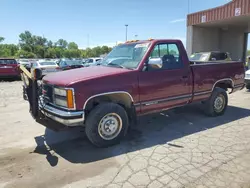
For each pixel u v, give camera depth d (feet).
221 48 70.28
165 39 14.67
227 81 19.02
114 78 12.39
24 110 21.91
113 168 10.61
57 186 9.25
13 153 12.37
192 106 21.20
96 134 12.37
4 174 10.21
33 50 307.99
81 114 11.47
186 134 14.89
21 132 15.66
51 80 12.56
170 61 14.90
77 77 11.95
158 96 14.26
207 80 17.10
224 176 9.76
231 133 14.93
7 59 49.52
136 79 13.19
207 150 12.36
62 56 316.60
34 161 11.44
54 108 12.09
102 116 12.32
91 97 11.68
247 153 11.93
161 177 9.74
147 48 13.96
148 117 18.78
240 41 77.87
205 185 9.14
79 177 9.89
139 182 9.40
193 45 61.21
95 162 11.24
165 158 11.50
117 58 15.55
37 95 12.76
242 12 46.34
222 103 18.89
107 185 9.25
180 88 15.34
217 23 56.95
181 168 10.46
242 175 9.83
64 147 13.11
